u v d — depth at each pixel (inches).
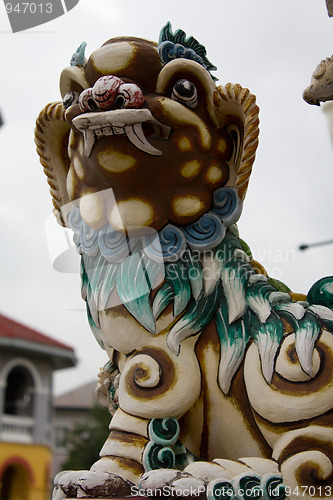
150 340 73.5
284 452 67.7
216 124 77.0
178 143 74.4
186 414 73.0
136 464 69.6
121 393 72.6
